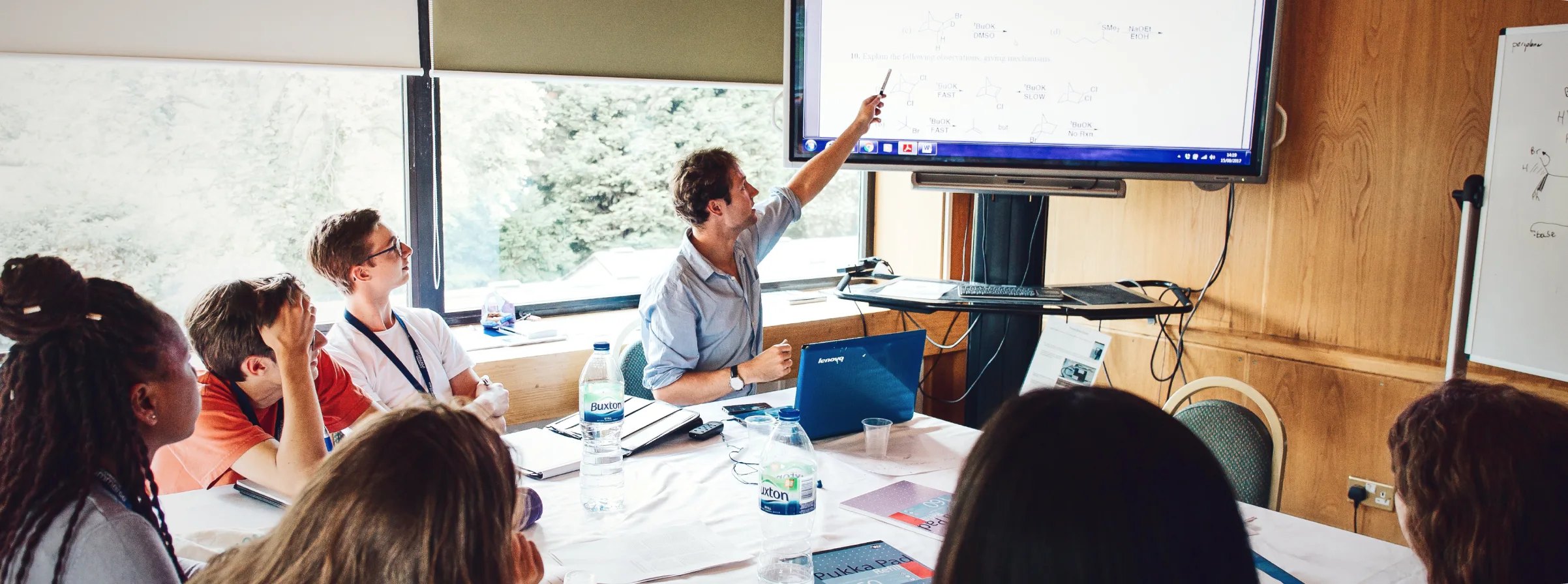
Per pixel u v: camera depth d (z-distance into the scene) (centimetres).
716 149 255
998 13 277
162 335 117
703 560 147
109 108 255
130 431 113
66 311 108
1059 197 342
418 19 281
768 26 345
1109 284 297
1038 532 69
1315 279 282
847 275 298
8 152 245
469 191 315
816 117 287
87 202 257
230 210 277
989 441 75
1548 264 226
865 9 280
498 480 85
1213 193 301
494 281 328
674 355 247
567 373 296
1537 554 102
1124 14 273
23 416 108
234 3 252
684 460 196
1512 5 238
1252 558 71
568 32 303
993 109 282
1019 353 324
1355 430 274
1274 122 275
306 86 281
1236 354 298
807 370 201
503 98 314
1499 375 247
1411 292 263
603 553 150
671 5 321
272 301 169
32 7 229
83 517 106
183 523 159
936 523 163
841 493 179
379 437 83
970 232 393
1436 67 252
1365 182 268
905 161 288
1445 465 107
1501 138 232
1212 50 272
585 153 336
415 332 247
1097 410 73
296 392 169
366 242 232
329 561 78
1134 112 278
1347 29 268
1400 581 144
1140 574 67
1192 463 70
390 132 297
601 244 349
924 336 222
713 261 261
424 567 79
